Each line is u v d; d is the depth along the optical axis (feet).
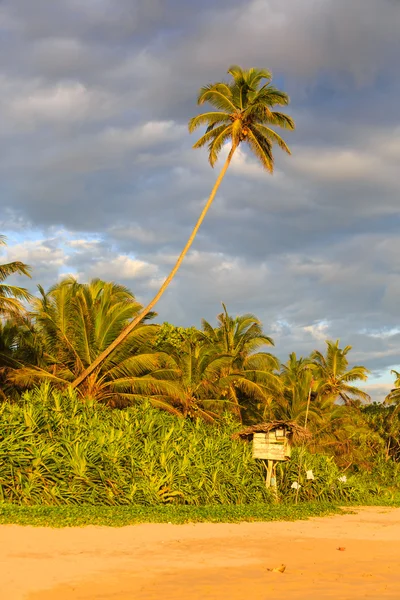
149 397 113.60
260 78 112.68
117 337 109.19
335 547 54.49
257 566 42.55
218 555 46.73
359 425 196.34
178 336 146.72
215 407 131.13
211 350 134.82
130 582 35.06
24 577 34.86
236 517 72.49
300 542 56.65
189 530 60.39
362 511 96.84
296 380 170.40
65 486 70.74
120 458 78.33
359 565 44.65
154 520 64.49
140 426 92.84
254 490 92.02
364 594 32.86
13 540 47.60
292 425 94.12
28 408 81.10
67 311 110.42
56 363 115.55
